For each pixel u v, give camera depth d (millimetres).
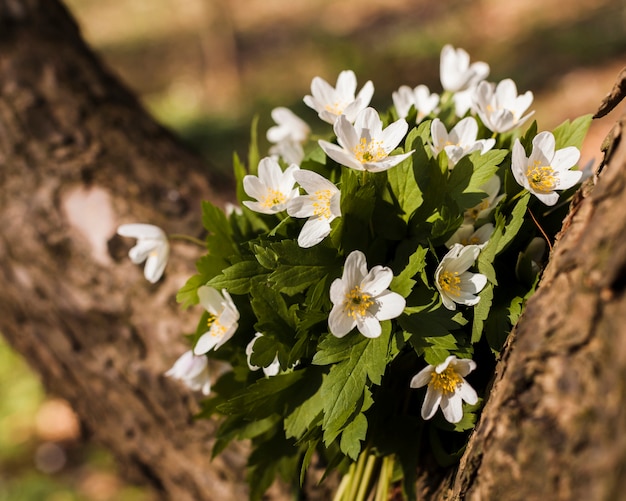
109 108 1000
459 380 666
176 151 992
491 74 3102
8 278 945
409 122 720
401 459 720
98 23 4762
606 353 588
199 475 856
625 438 574
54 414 1718
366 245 684
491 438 625
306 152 803
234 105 3266
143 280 888
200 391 855
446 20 3734
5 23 1025
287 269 670
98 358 897
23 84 986
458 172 680
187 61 3926
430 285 674
